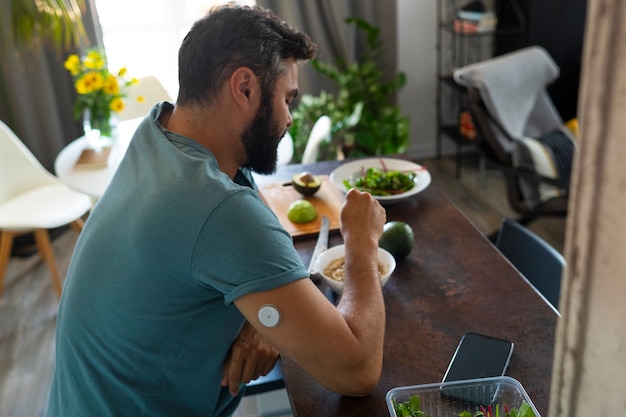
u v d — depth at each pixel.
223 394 1.10
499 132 2.88
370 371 0.91
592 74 0.22
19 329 2.60
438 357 1.04
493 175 3.82
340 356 0.86
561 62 3.52
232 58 0.89
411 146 4.15
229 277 0.82
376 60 3.73
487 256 1.34
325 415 0.93
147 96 2.90
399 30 3.84
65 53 3.21
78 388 0.99
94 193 2.18
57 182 2.87
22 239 3.24
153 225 0.85
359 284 1.00
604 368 0.25
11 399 2.22
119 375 0.96
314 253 1.35
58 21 2.65
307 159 2.27
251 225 0.82
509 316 1.13
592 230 0.24
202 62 0.90
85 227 0.99
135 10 3.60
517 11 3.45
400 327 1.12
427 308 1.17
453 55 3.92
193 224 0.83
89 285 0.93
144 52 3.70
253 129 0.94
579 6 3.40
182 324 0.91
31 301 2.78
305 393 0.98
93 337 0.95
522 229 1.52
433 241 1.41
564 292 0.26
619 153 0.22
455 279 1.26
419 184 1.68
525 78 2.99
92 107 2.40
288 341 0.84
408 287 1.24
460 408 0.89
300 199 1.64
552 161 2.77
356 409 0.94
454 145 4.17
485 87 2.80
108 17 3.58
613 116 0.22
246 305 0.83
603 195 0.23
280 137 0.98
